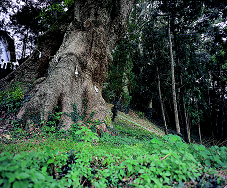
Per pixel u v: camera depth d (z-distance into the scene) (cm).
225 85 2033
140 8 1597
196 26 1212
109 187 242
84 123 726
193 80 1389
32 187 162
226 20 1084
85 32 874
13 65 1413
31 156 192
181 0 1127
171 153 213
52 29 998
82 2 941
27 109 645
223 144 497
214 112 2283
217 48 1288
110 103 2067
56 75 724
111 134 794
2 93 759
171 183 210
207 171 238
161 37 1501
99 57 905
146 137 950
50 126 641
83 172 232
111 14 989
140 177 223
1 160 151
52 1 1661
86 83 834
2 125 602
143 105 2566
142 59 1988
